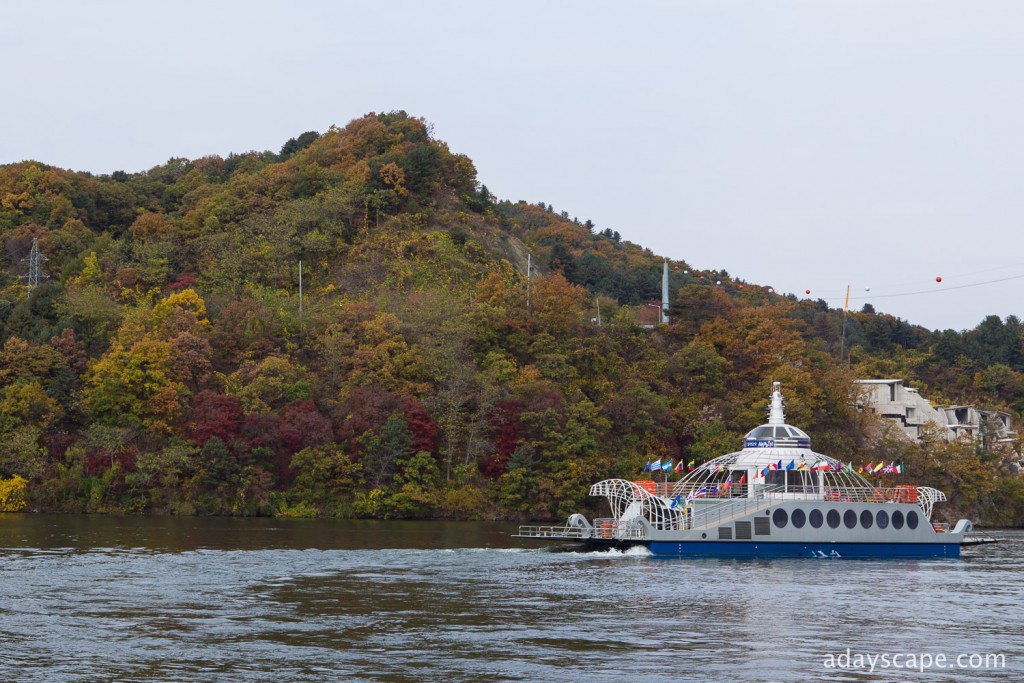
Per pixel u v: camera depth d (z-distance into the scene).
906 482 139.62
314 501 113.50
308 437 114.81
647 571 68.38
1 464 111.50
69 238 162.88
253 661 42.09
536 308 137.00
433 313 134.88
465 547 80.31
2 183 175.00
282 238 160.00
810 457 82.19
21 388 115.50
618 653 44.47
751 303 193.88
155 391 117.94
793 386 137.12
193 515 109.88
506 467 116.44
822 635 49.12
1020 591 63.47
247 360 129.00
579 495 114.00
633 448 123.62
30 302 130.62
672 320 158.50
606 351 136.88
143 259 156.25
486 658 43.19
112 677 39.44
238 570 64.88
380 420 116.38
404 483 113.81
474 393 121.94
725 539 76.94
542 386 122.69
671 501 80.38
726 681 40.50
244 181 179.50
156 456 111.19
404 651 44.19
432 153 183.25
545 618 51.50
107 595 55.47
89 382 120.00
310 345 134.38
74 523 95.94
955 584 66.31
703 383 141.38
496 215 193.38
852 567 74.19
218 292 148.38
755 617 53.03
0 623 48.16
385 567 67.69
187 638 45.81
